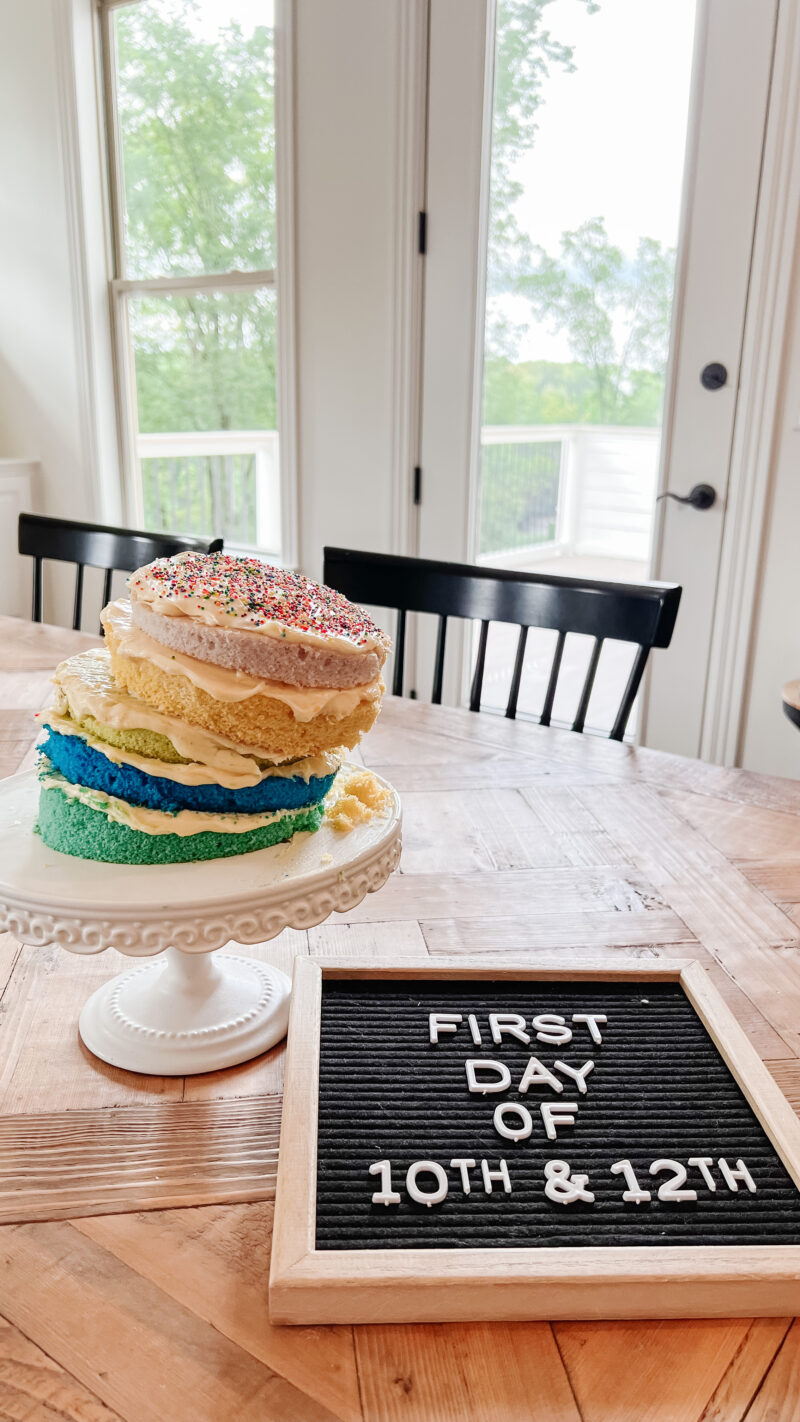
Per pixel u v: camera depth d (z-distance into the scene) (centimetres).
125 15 315
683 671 244
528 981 71
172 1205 56
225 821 64
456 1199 53
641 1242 50
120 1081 66
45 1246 53
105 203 337
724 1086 62
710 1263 49
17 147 341
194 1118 63
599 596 142
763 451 220
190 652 62
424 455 278
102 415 353
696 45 210
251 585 69
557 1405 45
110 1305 49
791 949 84
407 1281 47
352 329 282
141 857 64
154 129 318
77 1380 45
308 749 66
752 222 211
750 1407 45
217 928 60
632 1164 56
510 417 262
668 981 72
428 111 253
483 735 134
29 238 348
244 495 329
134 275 338
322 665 63
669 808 112
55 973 78
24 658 157
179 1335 48
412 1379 46
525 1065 63
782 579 225
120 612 70
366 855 67
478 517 278
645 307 233
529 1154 56
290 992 75
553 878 95
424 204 260
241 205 303
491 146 249
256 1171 59
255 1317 49
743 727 238
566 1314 49
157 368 340
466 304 259
